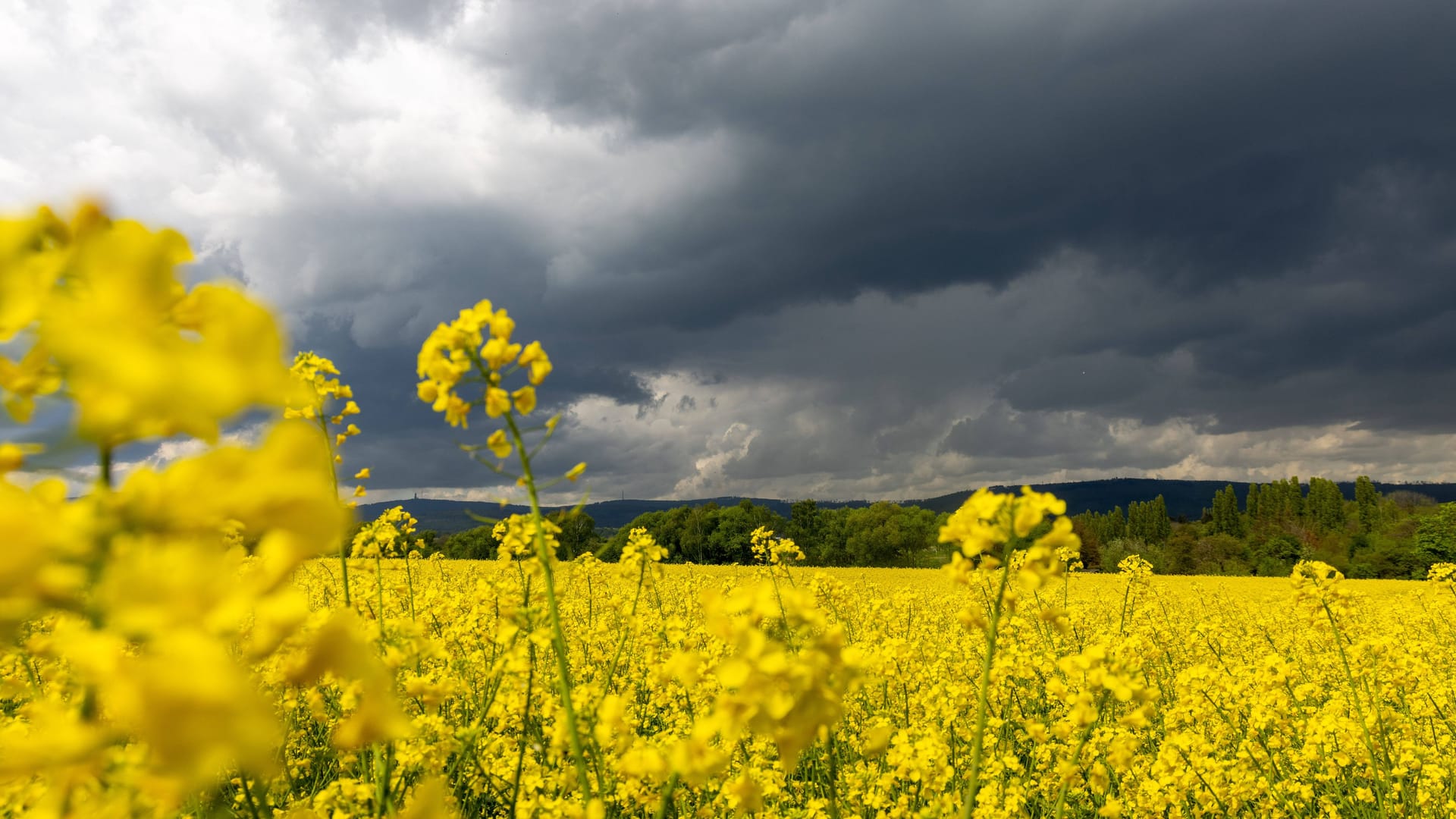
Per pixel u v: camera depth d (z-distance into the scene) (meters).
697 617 8.89
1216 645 8.24
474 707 4.85
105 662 0.36
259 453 0.43
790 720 1.42
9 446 0.41
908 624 9.77
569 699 2.52
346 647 0.47
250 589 0.41
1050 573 2.38
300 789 4.18
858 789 4.29
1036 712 7.45
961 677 7.00
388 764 2.89
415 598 5.43
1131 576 9.31
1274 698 5.84
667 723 5.61
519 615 3.29
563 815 3.16
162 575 0.39
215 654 0.37
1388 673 5.91
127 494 0.41
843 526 65.19
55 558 0.40
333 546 0.44
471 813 4.11
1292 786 5.48
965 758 5.23
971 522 2.46
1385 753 5.53
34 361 0.47
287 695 3.82
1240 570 58.28
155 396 0.37
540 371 2.30
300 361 3.53
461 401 2.26
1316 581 5.49
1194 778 5.08
